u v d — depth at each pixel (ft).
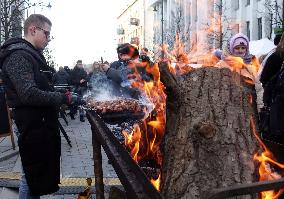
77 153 27.99
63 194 18.01
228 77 9.85
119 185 18.25
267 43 37.22
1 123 27.78
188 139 8.57
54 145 12.96
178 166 8.31
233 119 8.93
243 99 9.48
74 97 13.21
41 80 12.75
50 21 13.55
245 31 99.40
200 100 9.30
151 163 11.49
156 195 5.85
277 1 75.41
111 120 13.15
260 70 14.21
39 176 12.69
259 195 7.85
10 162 24.70
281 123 11.28
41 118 12.62
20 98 12.17
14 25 66.18
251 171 8.10
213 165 8.12
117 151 8.68
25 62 12.23
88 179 15.52
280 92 11.46
